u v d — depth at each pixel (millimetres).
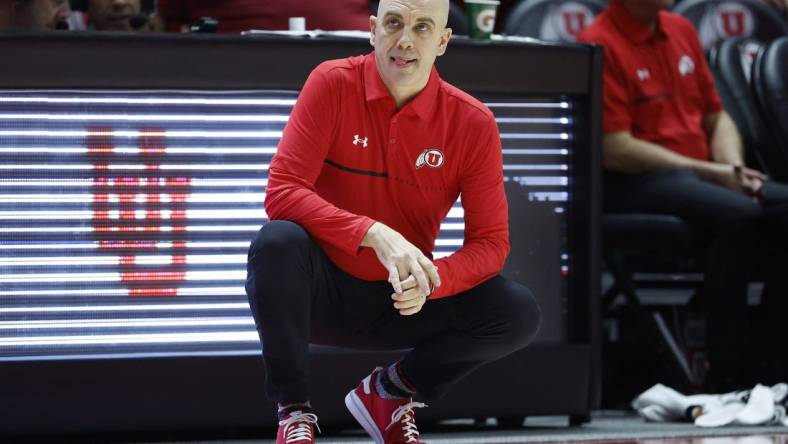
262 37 11688
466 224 9125
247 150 11852
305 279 8406
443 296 8602
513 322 8750
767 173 16406
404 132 8789
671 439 11125
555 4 16531
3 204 11359
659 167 14961
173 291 11711
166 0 14227
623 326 15883
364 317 8797
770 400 13031
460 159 8945
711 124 16078
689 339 15883
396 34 8445
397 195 8969
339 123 8781
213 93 11742
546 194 12703
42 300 11453
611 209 15094
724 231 14258
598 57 12578
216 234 11797
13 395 11312
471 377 12297
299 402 8469
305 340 8422
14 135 11352
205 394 11672
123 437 11953
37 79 11266
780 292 14570
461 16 15078
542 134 12641
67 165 11469
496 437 11680
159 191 11664
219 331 11820
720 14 17547
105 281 11570
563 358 12562
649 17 15414
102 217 11555
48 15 12781
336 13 13953
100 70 11375
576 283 12727
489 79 12242
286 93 11906
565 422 13445
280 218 8609
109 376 11484
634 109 15414
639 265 16297
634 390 15547
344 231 8320
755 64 15562
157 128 11633
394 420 9102
